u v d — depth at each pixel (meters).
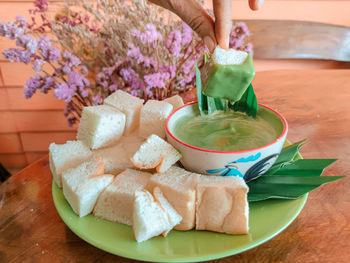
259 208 0.29
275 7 0.87
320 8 0.87
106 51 0.66
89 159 0.33
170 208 0.27
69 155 0.34
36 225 0.31
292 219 0.27
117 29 0.62
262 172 0.31
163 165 0.30
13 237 0.30
